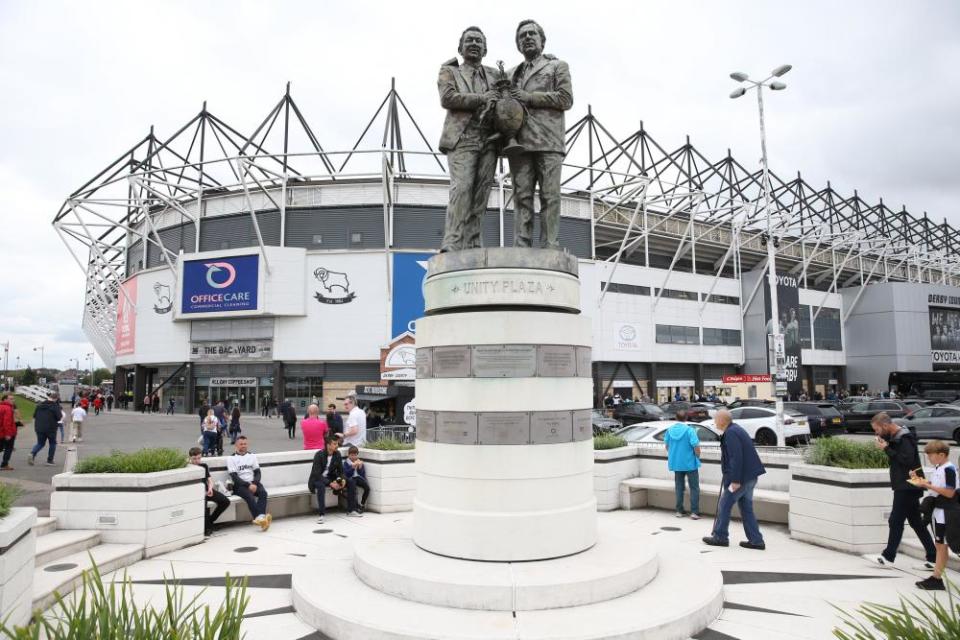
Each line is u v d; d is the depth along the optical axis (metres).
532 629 4.91
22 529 5.19
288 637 5.27
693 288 50.94
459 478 6.29
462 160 7.39
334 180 43.09
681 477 10.34
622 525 7.77
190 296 41.81
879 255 61.97
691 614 5.28
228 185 44.28
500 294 6.58
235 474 9.55
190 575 7.13
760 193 51.91
